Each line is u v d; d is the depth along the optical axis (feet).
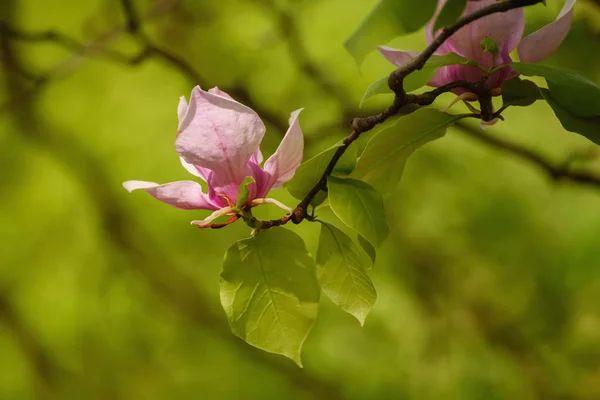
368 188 5.53
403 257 15.64
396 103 5.44
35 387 19.21
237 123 5.44
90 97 16.37
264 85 12.92
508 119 13.12
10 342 19.38
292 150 5.52
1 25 8.15
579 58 7.04
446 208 15.01
